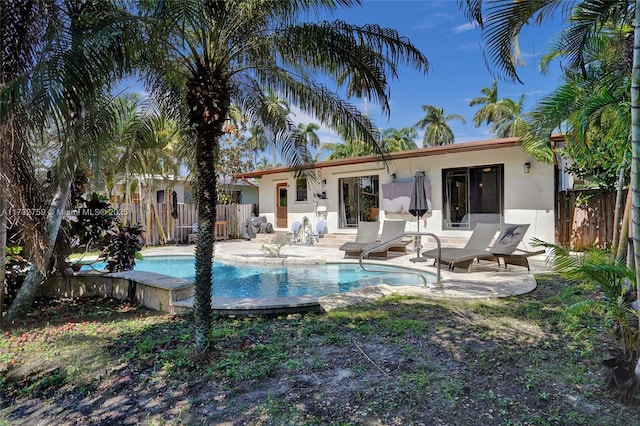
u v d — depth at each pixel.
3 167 4.70
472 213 12.30
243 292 8.62
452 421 2.71
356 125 5.50
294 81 5.39
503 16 4.71
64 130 3.93
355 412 2.88
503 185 11.68
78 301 7.05
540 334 4.39
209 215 4.09
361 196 14.83
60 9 4.56
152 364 3.93
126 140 6.08
